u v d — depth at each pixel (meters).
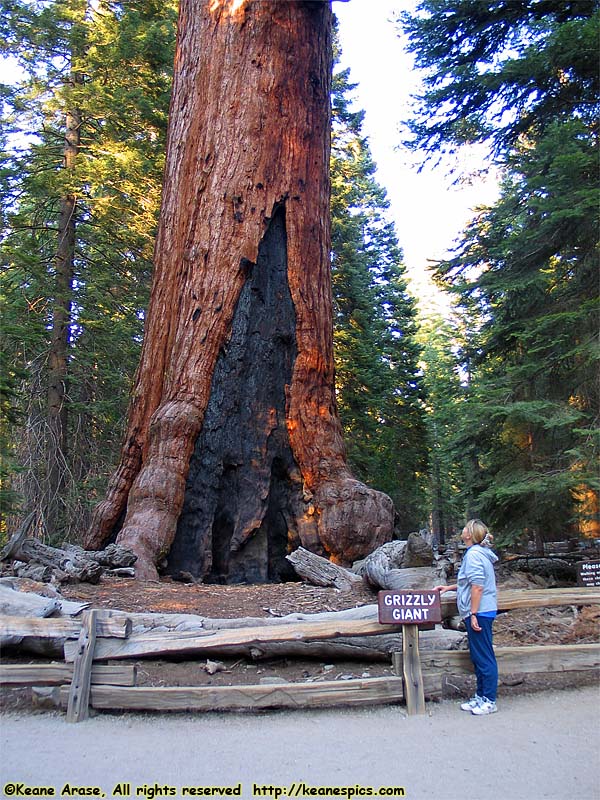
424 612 5.21
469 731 4.73
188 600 7.52
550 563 10.77
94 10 18.80
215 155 10.82
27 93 18.62
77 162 18.33
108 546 8.80
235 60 10.98
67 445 19.16
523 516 12.37
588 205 11.23
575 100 13.91
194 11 11.60
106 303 18.47
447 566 7.72
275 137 10.92
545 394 12.77
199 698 5.11
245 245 10.58
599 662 5.66
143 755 4.39
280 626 5.39
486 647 5.22
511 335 13.62
